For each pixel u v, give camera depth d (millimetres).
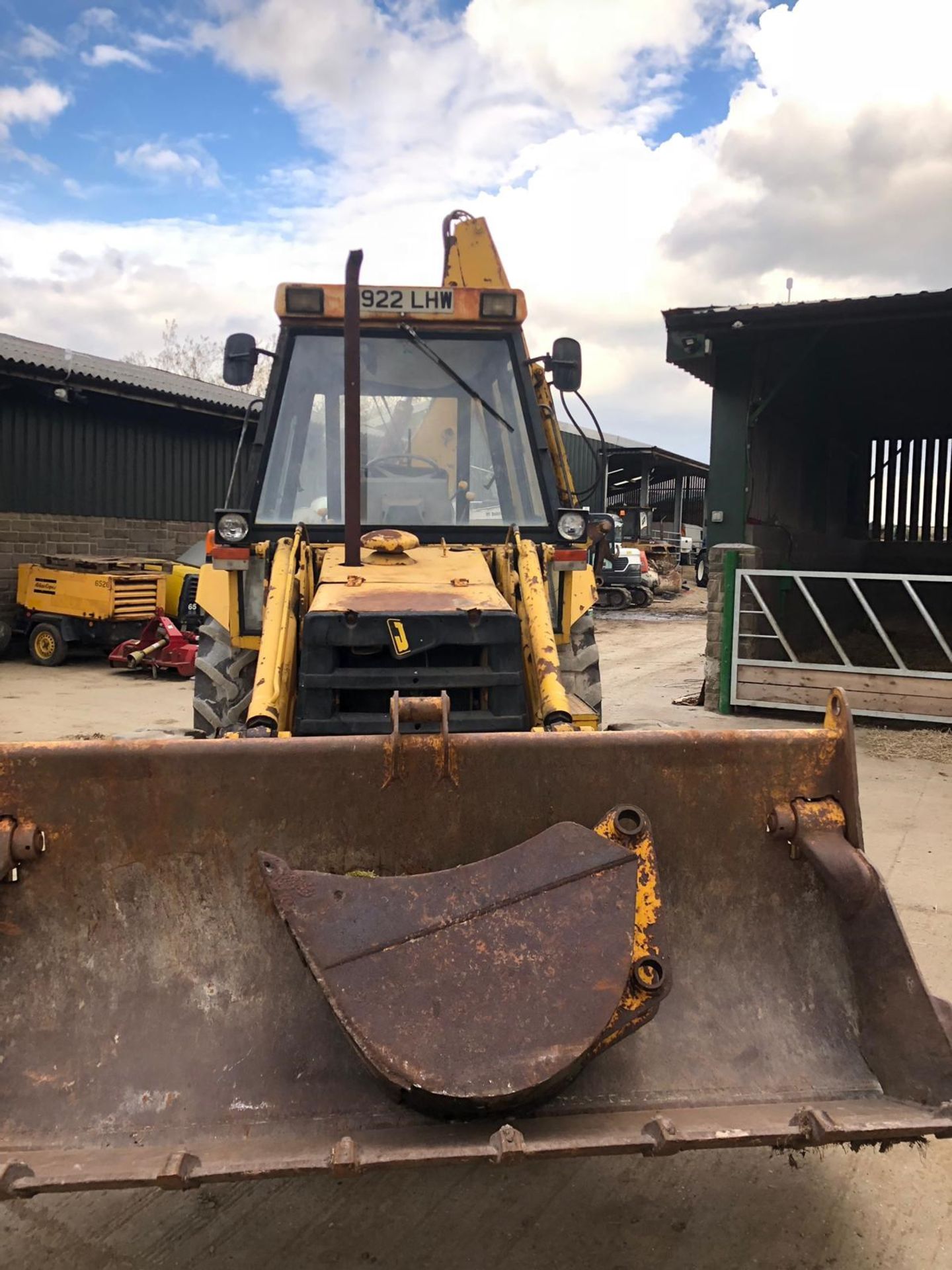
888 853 5309
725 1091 2320
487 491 4527
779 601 11406
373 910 2150
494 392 4586
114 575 11883
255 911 2482
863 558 15719
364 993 2049
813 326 9172
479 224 6055
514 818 2576
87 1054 2303
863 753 7648
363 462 4441
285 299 4418
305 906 2145
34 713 9039
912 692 8383
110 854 2463
